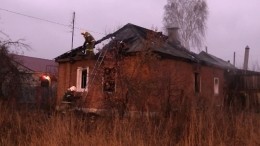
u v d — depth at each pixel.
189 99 8.37
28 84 16.92
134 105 9.20
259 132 6.73
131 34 18.30
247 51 32.91
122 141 6.43
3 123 8.66
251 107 8.37
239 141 6.60
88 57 17.89
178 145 6.53
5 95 14.88
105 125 7.31
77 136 6.77
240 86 23.05
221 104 8.33
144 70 11.27
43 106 10.37
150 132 6.82
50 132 7.01
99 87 11.83
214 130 6.88
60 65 20.64
